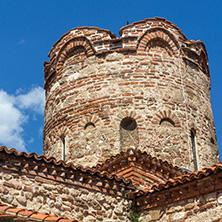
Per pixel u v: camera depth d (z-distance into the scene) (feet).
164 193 48.91
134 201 51.80
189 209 46.62
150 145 63.77
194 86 72.33
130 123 65.98
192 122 68.64
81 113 67.72
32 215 42.45
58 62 74.43
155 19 73.26
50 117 72.64
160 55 71.10
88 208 48.60
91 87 68.74
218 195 44.47
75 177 48.75
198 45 76.43
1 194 43.62
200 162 66.95
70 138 67.26
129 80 67.77
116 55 69.82
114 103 66.39
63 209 46.73
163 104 67.05
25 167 45.68
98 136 64.95
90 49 71.41
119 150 63.41
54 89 73.67
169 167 57.93
